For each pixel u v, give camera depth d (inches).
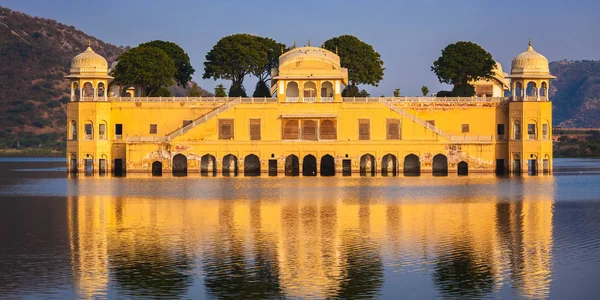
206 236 1990.7
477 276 1582.2
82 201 2741.1
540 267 1652.3
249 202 2682.1
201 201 2716.5
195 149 3956.7
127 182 3481.8
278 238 1961.1
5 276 1588.3
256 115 3961.6
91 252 1801.2
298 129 3956.7
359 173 3959.2
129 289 1501.0
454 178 3678.6
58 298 1446.9
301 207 2544.3
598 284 1524.4
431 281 1547.7
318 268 1646.2
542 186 3272.6
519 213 2401.6
